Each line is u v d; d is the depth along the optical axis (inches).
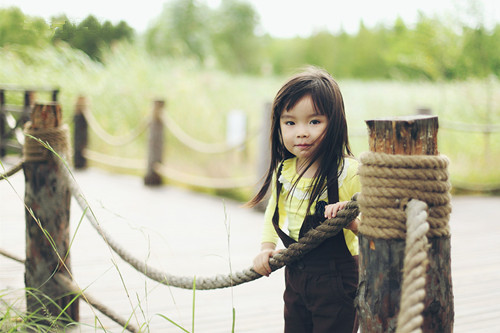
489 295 130.0
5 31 338.0
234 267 151.0
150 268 85.4
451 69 457.4
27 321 93.3
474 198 282.0
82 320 106.9
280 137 74.0
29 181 98.3
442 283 48.6
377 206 48.0
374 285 49.0
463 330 108.0
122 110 373.4
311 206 70.1
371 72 1814.7
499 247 179.0
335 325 68.9
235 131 320.2
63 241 100.4
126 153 353.4
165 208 235.0
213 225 205.0
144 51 417.1
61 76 383.9
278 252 69.1
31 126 98.2
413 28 470.9
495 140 345.4
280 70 2187.5
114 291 127.7
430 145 48.1
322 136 67.8
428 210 47.4
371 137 49.4
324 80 68.5
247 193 270.5
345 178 68.5
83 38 378.0
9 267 139.6
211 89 407.8
